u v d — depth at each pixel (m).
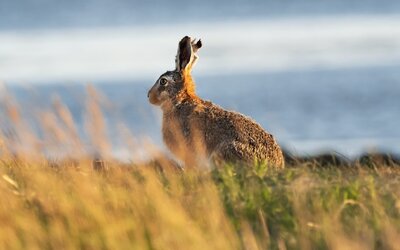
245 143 42.03
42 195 33.06
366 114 132.75
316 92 156.62
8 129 38.12
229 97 155.25
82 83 169.12
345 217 31.88
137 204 31.73
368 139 109.12
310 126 123.50
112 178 35.78
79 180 34.09
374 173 37.91
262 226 31.44
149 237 30.16
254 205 32.53
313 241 30.06
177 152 44.88
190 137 43.94
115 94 154.12
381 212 31.50
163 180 36.00
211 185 34.03
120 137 47.06
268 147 42.50
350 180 35.56
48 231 30.75
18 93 152.75
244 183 34.81
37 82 169.38
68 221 31.17
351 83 166.00
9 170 37.47
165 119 45.53
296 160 43.72
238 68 195.25
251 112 139.88
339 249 28.14
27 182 35.34
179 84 45.59
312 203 32.62
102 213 30.95
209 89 165.25
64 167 37.44
